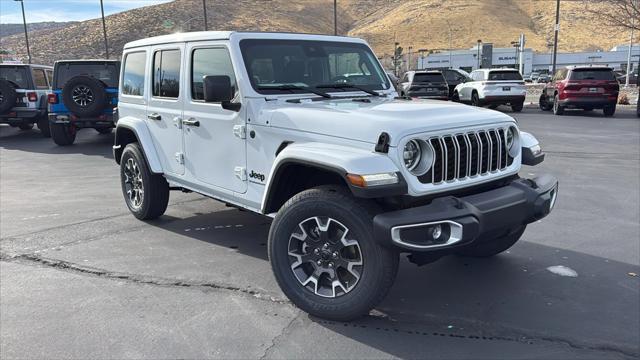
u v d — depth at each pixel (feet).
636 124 52.95
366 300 11.77
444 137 12.11
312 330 12.16
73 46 418.31
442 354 11.12
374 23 640.17
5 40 476.13
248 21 513.04
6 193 26.76
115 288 14.58
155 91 18.69
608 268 15.75
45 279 15.25
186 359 11.00
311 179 13.89
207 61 15.96
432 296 13.97
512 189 12.84
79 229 20.08
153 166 18.81
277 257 12.91
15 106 47.09
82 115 40.83
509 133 14.06
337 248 12.16
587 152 36.47
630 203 23.04
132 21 453.17
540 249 17.42
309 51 15.93
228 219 21.24
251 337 11.86
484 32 562.66
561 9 609.83
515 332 12.03
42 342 11.71
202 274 15.49
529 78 258.16
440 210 11.22
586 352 11.16
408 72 78.13
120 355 11.16
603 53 332.60
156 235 19.24
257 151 14.32
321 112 12.92
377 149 11.50
